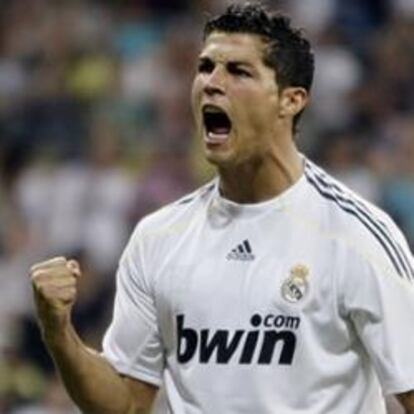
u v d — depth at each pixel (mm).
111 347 18828
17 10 55062
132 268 18688
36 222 46844
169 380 18547
